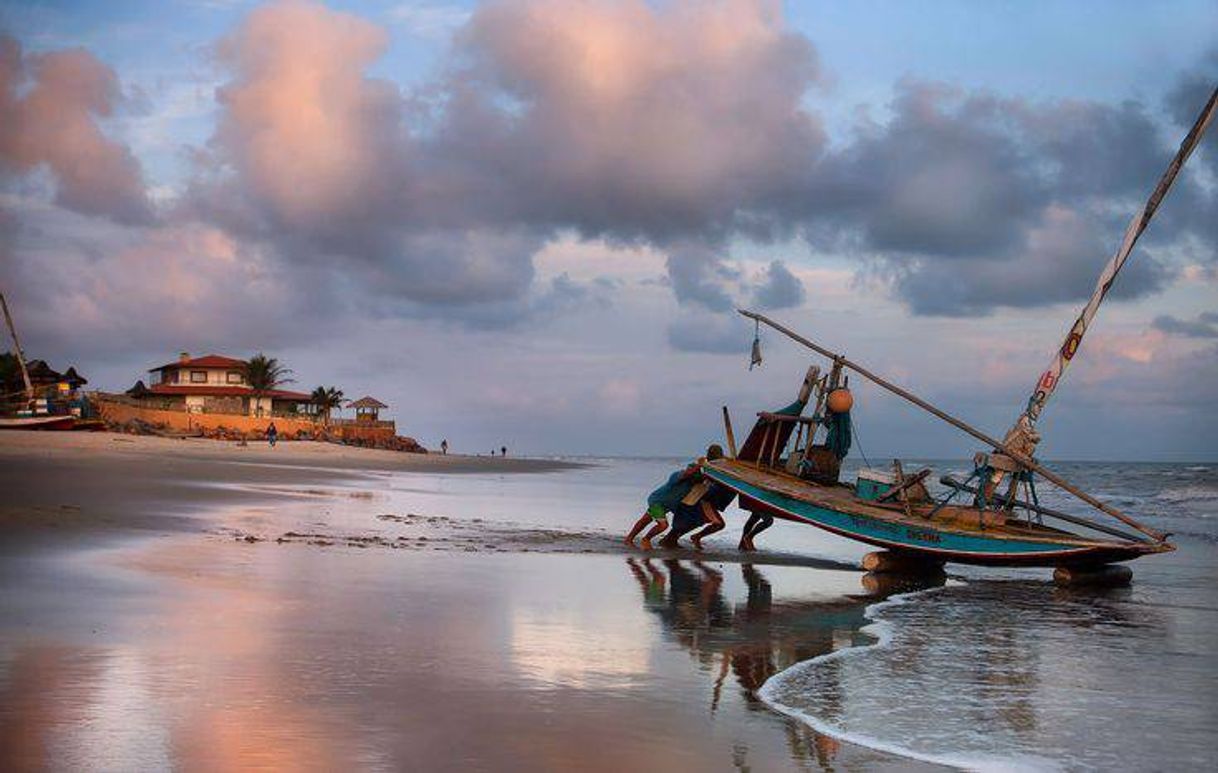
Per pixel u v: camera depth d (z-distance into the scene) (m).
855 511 19.09
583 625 11.63
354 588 13.37
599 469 100.19
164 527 19.05
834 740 7.38
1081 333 19.34
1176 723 8.14
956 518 19.17
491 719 7.48
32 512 19.53
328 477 46.19
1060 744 7.51
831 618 13.27
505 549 19.56
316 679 8.38
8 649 8.85
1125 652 11.19
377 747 6.69
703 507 21.59
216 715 7.21
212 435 80.56
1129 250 19.05
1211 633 12.52
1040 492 56.00
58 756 6.21
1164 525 32.72
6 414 74.00
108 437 63.81
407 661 9.21
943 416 20.09
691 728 7.53
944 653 11.00
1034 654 11.04
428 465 78.94
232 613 11.06
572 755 6.73
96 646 9.10
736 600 14.51
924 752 7.18
